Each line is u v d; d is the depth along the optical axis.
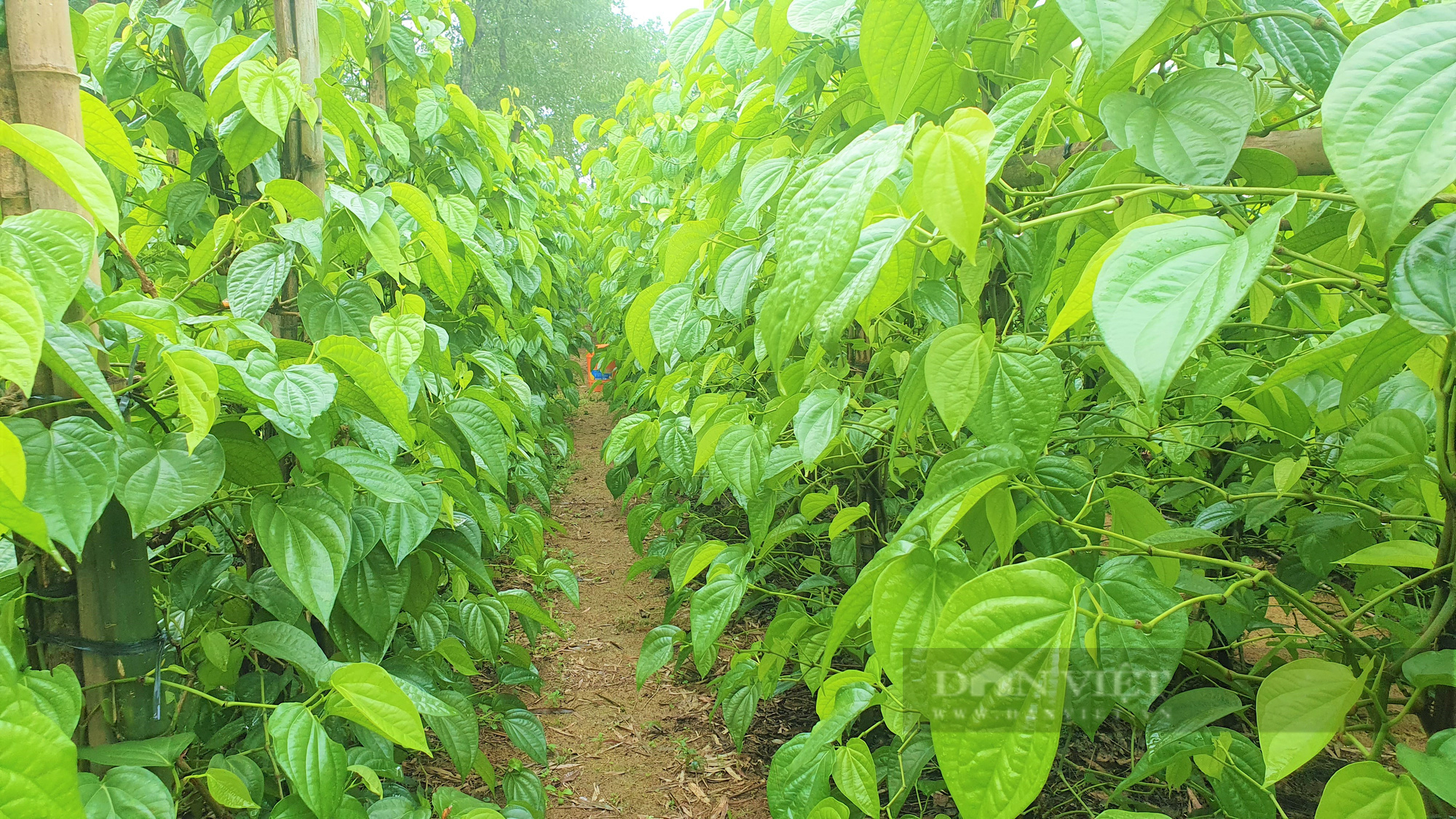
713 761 2.42
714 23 2.14
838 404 1.41
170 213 1.94
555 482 5.21
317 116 1.65
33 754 0.63
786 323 0.63
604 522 4.74
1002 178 1.29
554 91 19.94
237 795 1.12
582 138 5.43
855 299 0.70
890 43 0.87
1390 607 1.42
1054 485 1.11
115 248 2.17
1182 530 0.96
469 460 2.11
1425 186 0.46
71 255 0.83
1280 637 1.49
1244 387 1.41
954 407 0.88
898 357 1.66
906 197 0.79
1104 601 0.80
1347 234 1.01
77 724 0.91
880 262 0.70
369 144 2.21
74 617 1.03
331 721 1.62
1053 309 1.15
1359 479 1.42
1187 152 0.85
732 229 1.98
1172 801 1.72
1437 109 0.48
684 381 2.69
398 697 1.09
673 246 2.00
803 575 2.98
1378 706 0.76
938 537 0.77
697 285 2.13
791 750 1.49
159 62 2.15
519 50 18.84
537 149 5.87
